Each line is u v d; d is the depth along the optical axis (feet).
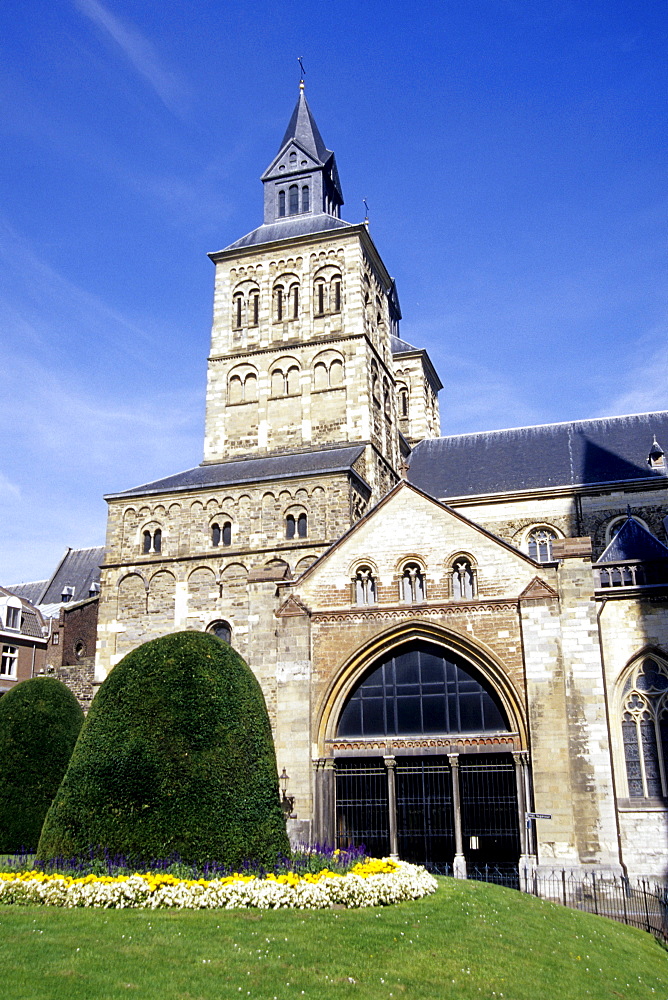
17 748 107.65
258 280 201.26
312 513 159.43
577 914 91.25
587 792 108.17
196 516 166.20
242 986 58.08
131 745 81.10
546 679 113.60
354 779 120.47
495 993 62.49
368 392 186.19
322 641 123.65
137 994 55.47
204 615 159.43
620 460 180.45
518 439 198.29
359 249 195.83
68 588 255.50
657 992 72.28
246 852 79.97
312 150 219.00
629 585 122.93
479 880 108.47
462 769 117.60
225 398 194.80
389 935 69.92
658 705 117.80
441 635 120.06
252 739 85.10
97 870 76.48
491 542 122.01
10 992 53.93
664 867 110.52
